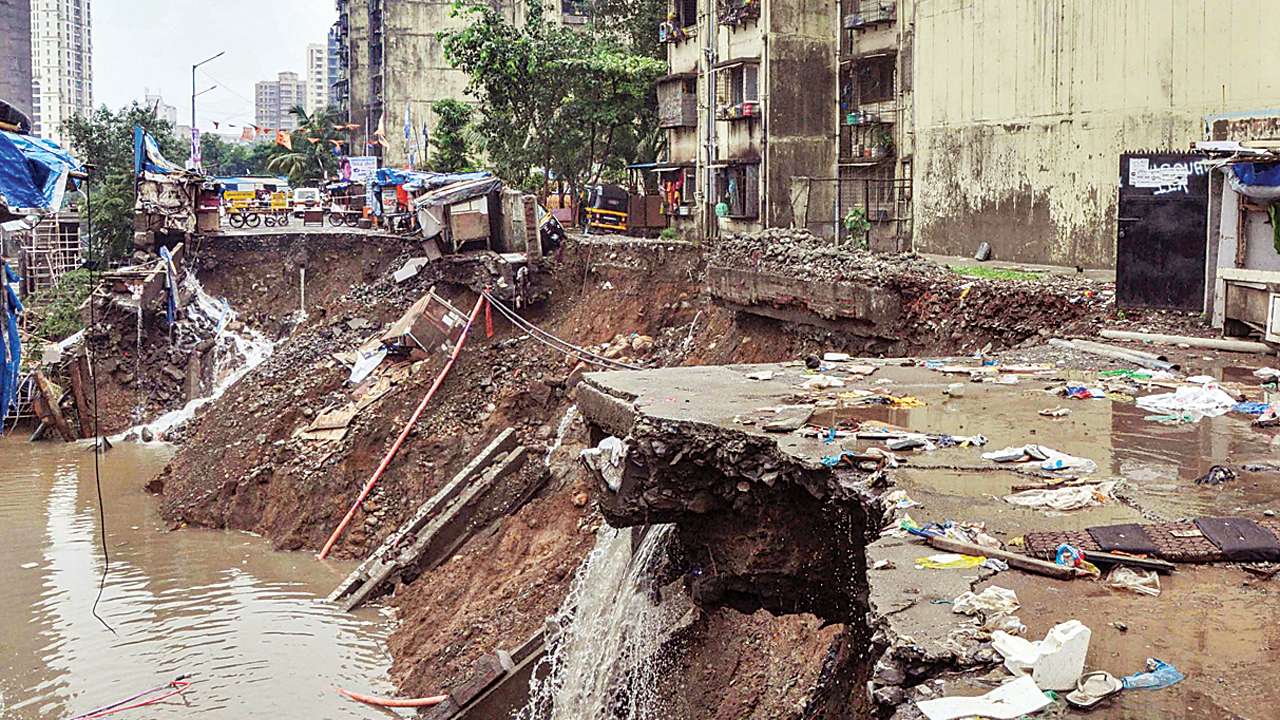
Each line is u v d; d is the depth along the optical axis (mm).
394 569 25469
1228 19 23734
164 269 45062
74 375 41406
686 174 48031
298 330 45000
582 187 53188
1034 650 6336
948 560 8078
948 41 32156
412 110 86812
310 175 91000
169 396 44094
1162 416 12578
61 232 63438
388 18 85562
